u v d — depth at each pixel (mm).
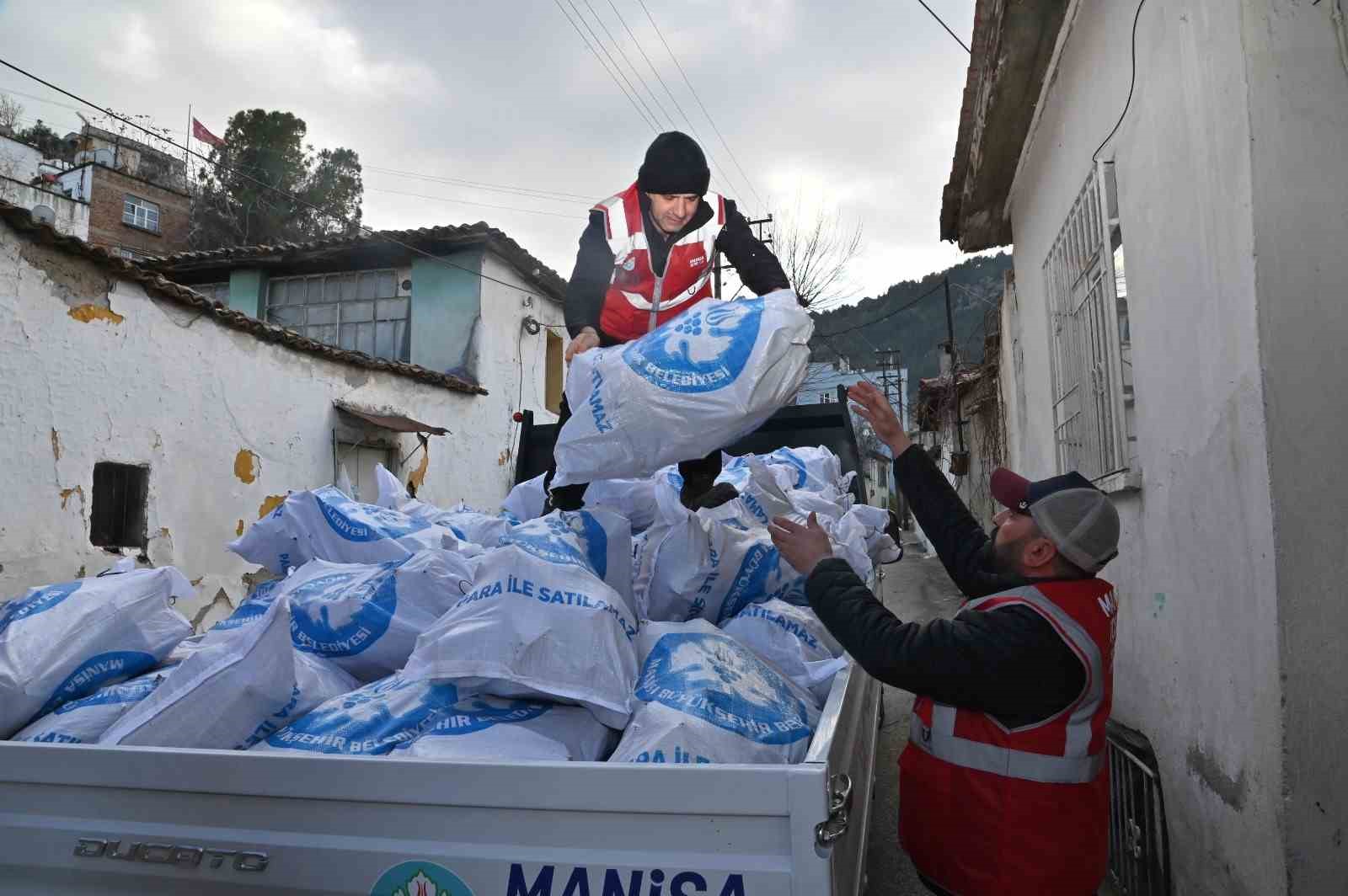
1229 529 2508
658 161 2455
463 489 12812
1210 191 2590
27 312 6430
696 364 2086
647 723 1712
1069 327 4840
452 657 1798
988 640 1712
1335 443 2189
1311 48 2287
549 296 15945
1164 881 3084
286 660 1919
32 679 2156
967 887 1774
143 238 31812
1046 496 1863
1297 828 2127
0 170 27344
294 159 38125
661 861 1372
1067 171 4781
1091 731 1780
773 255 2660
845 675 2117
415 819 1465
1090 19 4109
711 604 2529
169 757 1595
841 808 1416
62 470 6648
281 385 9117
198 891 1561
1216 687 2635
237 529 8422
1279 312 2246
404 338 14133
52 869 1634
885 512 3762
